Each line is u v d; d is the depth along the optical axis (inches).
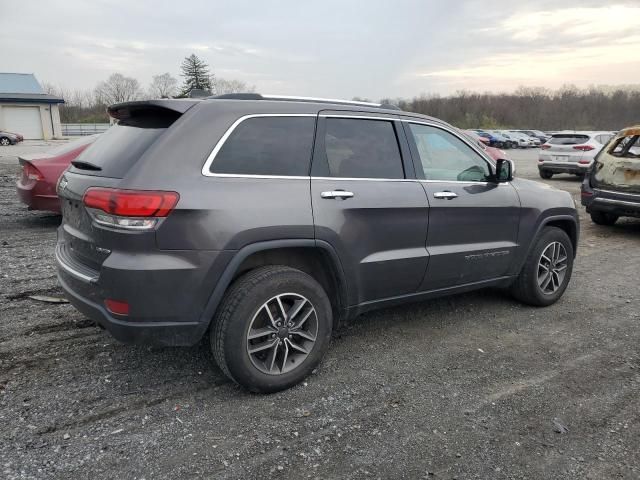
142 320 112.0
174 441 107.5
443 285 162.7
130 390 126.7
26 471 96.8
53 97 1705.2
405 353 151.8
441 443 109.3
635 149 326.0
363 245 138.1
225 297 120.8
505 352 154.0
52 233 285.3
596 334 169.0
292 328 128.3
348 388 130.9
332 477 98.2
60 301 182.9
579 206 450.9
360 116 144.3
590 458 105.7
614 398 128.9
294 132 131.0
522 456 105.8
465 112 3415.4
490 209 167.8
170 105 121.6
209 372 137.0
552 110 3523.6
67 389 126.2
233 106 124.2
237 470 99.3
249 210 118.0
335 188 132.8
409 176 150.8
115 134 133.8
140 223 108.6
